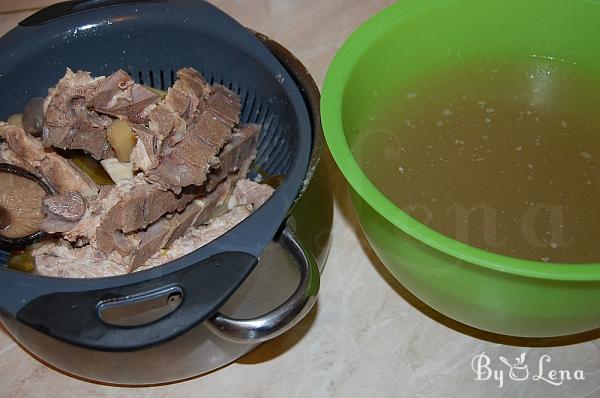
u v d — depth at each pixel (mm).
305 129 639
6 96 730
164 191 659
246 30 713
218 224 706
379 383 655
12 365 675
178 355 568
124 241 666
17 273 552
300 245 572
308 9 946
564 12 672
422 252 543
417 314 697
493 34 697
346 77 607
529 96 693
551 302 533
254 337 543
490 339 681
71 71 712
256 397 651
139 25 736
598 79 688
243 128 736
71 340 519
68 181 702
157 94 699
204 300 528
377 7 944
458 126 673
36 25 725
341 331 688
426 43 681
